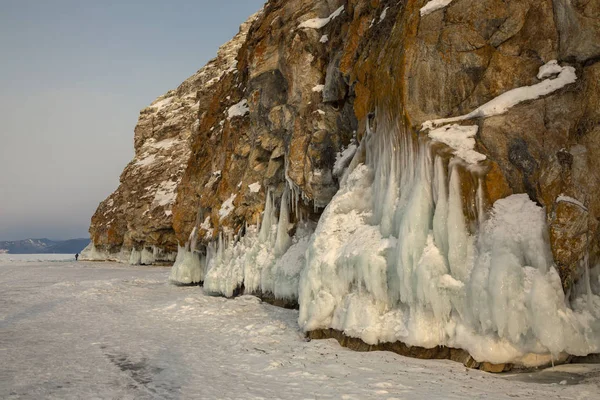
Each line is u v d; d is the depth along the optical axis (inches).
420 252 300.4
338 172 494.9
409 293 300.8
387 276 327.3
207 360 314.0
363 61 439.2
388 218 341.7
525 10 320.2
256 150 711.7
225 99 992.2
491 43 329.7
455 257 283.4
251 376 269.7
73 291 799.7
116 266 1684.3
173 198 1651.1
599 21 286.2
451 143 307.7
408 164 336.2
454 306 280.7
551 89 299.3
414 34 350.9
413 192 313.9
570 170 281.6
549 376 247.4
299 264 551.2
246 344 365.7
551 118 295.9
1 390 245.3
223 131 904.3
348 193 405.1
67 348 358.6
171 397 229.9
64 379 267.1
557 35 309.9
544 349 253.0
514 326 251.3
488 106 313.1
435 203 304.5
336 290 367.2
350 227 387.9
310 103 560.7
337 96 526.9
